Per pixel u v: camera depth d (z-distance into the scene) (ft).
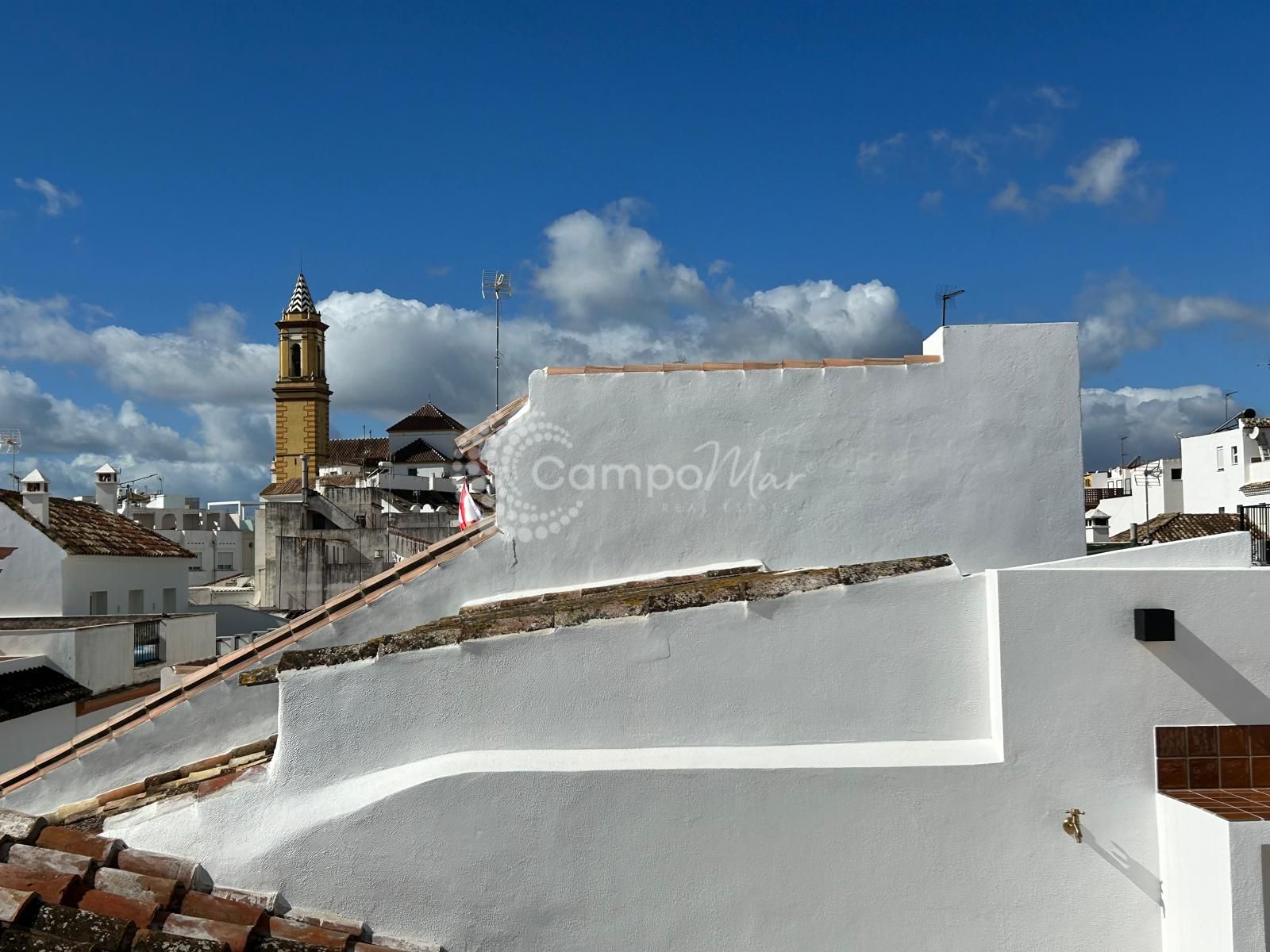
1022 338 26.78
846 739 22.74
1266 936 19.79
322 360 289.12
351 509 138.72
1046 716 22.18
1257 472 134.10
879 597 22.98
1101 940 21.88
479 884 21.06
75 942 18.74
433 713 22.16
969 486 26.48
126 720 27.37
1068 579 22.43
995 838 21.89
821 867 21.54
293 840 20.92
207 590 119.85
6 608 74.90
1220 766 22.21
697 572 25.90
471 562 26.66
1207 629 22.36
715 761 21.79
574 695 22.41
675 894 21.30
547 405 26.91
